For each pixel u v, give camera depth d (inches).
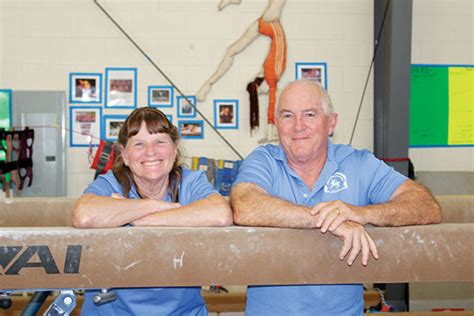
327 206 55.8
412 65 172.4
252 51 169.8
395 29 152.4
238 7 168.4
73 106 166.2
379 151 167.6
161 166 64.7
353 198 69.4
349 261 50.6
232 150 170.2
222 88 169.6
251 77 169.5
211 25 168.1
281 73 168.2
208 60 168.9
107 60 166.6
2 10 163.5
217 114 169.8
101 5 165.6
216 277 49.6
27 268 47.4
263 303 66.0
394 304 156.3
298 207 57.9
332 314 65.6
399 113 155.8
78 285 48.3
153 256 48.6
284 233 50.4
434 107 173.0
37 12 164.4
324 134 69.3
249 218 58.9
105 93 166.6
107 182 67.4
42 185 165.0
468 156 174.1
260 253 49.9
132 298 62.9
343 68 171.5
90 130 166.7
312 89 68.9
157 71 167.9
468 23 172.4
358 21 170.7
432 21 171.9
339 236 51.3
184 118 169.2
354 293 67.5
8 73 164.4
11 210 84.7
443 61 172.7
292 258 50.4
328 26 170.6
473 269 51.2
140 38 167.0
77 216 56.6
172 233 48.9
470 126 173.6
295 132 67.8
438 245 50.9
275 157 71.4
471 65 173.0
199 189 67.2
